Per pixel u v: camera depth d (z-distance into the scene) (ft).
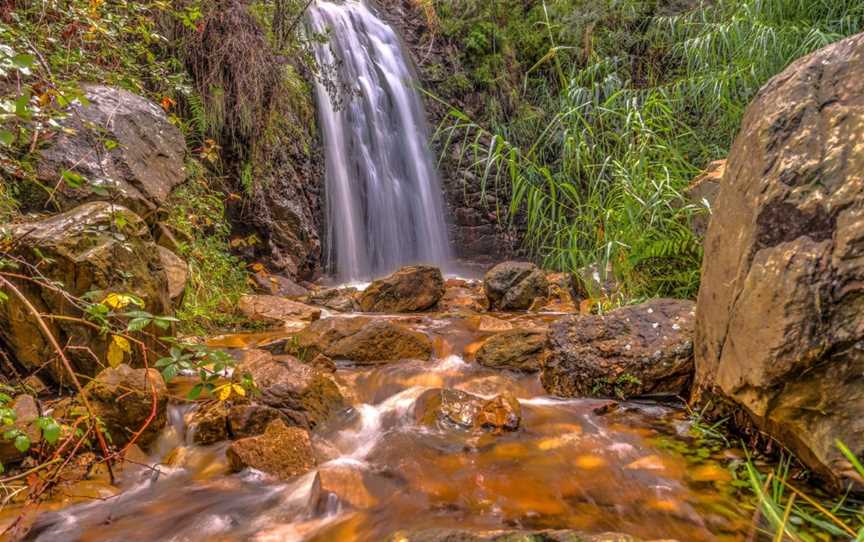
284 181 23.61
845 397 5.98
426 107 32.24
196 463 7.96
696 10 20.77
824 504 6.07
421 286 18.60
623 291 13.71
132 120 13.46
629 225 13.23
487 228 32.04
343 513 6.73
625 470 7.47
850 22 15.61
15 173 9.89
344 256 27.04
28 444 5.49
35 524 6.38
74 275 8.61
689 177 15.85
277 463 7.74
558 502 6.78
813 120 7.13
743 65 15.80
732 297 7.44
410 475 7.55
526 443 8.39
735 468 7.22
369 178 28.43
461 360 12.51
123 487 7.29
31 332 8.54
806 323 6.14
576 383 10.32
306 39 23.22
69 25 12.17
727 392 7.33
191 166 16.72
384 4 33.42
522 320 16.12
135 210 12.14
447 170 32.19
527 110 30.35
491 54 33.30
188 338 12.80
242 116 19.62
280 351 12.77
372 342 12.28
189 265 14.85
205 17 17.70
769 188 7.13
